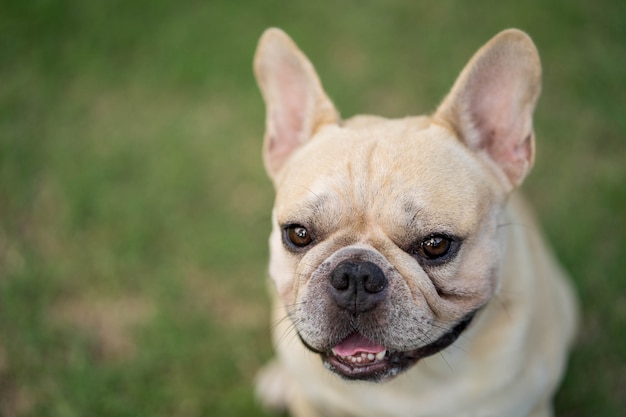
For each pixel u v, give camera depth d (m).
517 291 0.80
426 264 0.75
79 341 1.00
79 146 1.19
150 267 1.05
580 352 0.98
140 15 1.39
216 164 1.17
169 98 1.27
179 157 1.17
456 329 0.77
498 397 0.81
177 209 1.10
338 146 0.78
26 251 1.06
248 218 1.09
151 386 0.97
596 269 1.02
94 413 0.95
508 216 0.81
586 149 1.14
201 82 1.29
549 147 1.15
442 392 0.81
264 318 1.02
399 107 1.24
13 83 1.28
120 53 1.34
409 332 0.73
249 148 1.19
